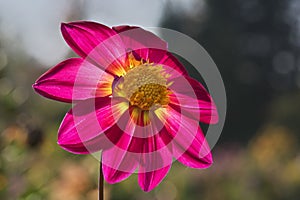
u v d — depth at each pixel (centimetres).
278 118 367
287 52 504
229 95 456
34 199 69
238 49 464
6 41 99
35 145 71
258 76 480
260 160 186
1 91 80
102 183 40
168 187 132
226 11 471
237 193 165
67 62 40
